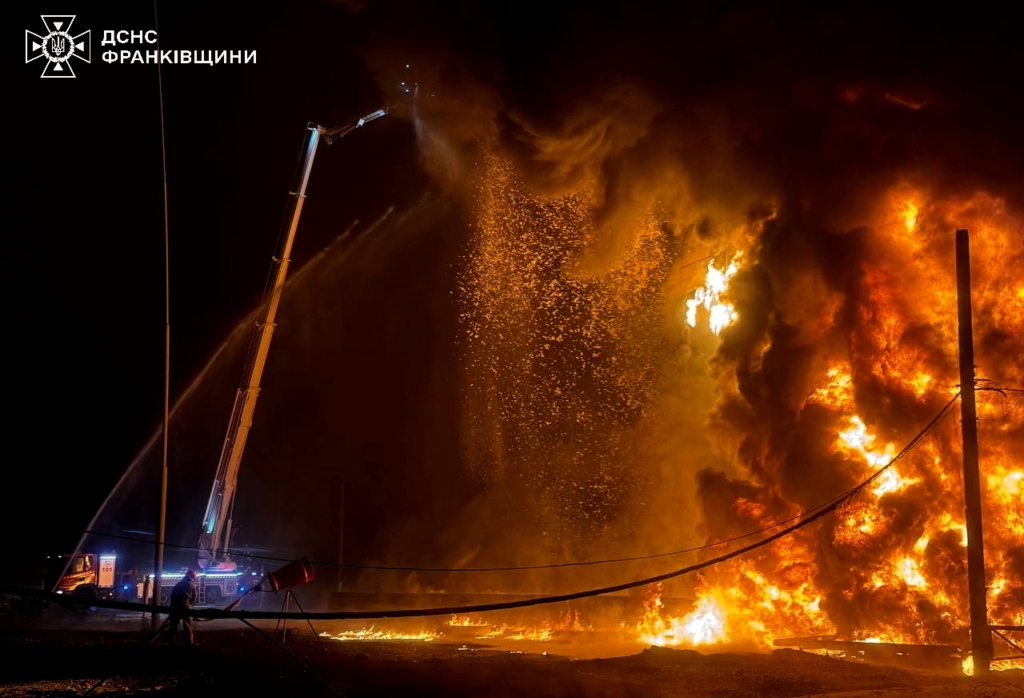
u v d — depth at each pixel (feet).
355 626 82.17
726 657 54.08
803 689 45.37
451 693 42.16
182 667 48.19
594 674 49.29
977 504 52.90
